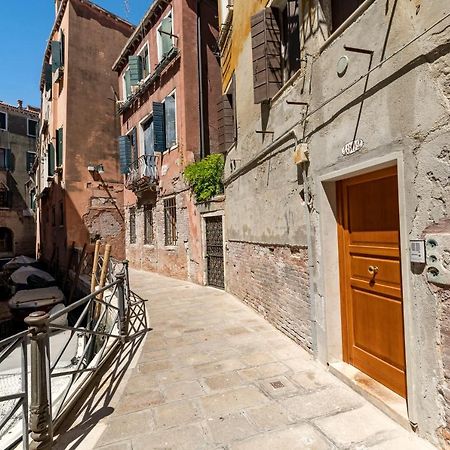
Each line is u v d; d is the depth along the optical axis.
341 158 3.19
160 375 3.68
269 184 5.18
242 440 2.50
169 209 11.22
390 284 2.94
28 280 14.76
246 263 6.62
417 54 2.29
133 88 12.55
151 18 11.55
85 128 14.41
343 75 3.14
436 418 2.25
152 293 8.41
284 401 3.02
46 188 17.28
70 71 14.10
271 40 4.80
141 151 12.66
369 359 3.22
